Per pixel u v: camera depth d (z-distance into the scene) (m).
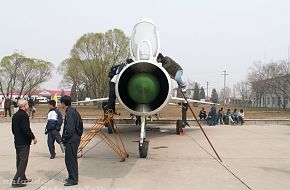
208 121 21.91
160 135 15.20
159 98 8.40
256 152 10.23
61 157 9.28
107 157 9.34
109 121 9.98
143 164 8.31
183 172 7.40
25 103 6.39
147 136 14.75
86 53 54.31
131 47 11.72
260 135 15.41
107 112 9.92
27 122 6.29
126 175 7.11
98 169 7.71
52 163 8.40
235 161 8.73
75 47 54.22
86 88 59.50
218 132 16.84
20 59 65.75
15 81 67.50
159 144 12.03
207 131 17.42
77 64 54.50
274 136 14.98
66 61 60.19
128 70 8.34
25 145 6.33
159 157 9.32
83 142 10.36
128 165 8.18
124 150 10.01
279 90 69.50
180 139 13.62
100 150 10.66
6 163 8.35
